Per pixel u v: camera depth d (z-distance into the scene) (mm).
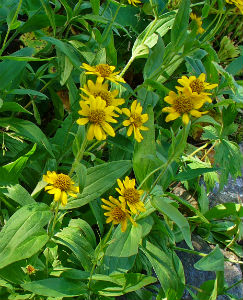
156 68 408
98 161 439
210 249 509
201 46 430
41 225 294
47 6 393
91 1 394
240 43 798
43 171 383
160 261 367
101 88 313
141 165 344
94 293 347
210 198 582
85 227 373
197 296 386
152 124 348
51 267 355
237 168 499
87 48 422
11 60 366
